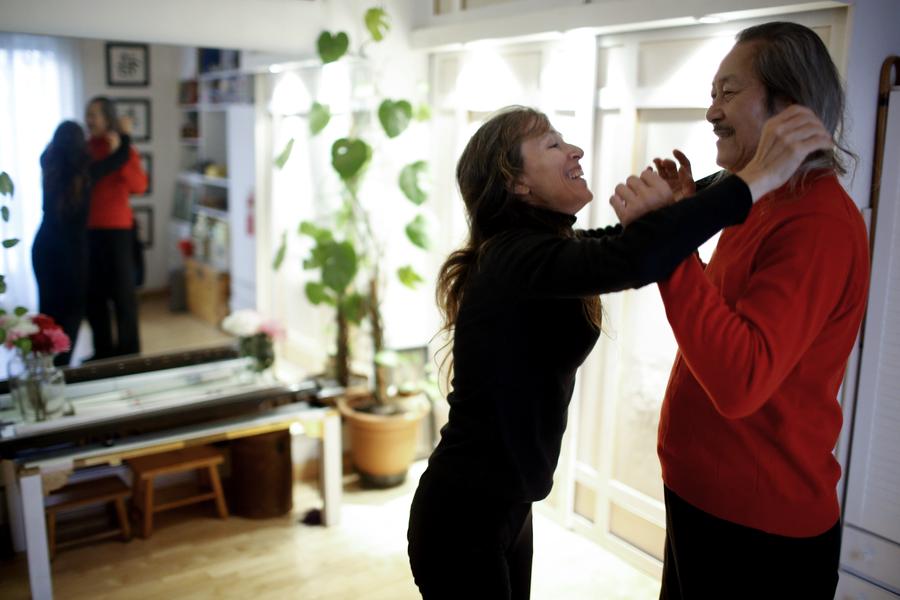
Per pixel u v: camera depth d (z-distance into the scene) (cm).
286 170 355
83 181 295
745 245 128
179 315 326
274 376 337
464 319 138
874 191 216
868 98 209
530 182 137
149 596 265
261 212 349
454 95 340
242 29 302
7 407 284
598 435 297
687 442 137
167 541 302
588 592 269
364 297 343
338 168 306
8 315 275
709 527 135
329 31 320
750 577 134
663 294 117
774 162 108
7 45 274
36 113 283
